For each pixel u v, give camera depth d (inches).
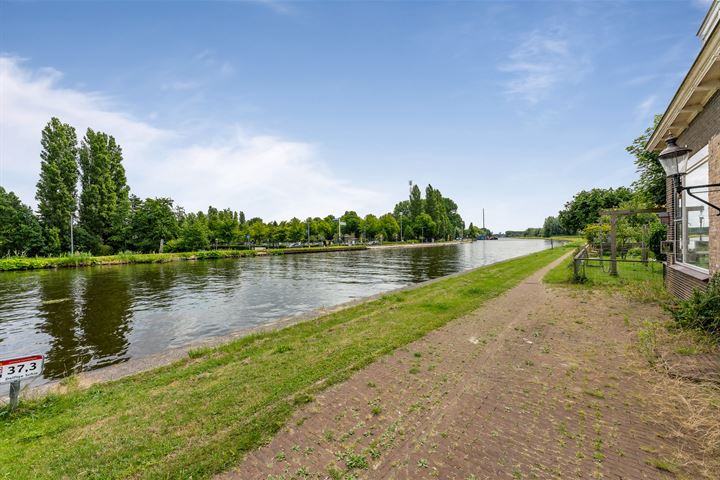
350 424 122.4
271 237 2679.6
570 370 160.7
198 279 780.6
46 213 1539.1
